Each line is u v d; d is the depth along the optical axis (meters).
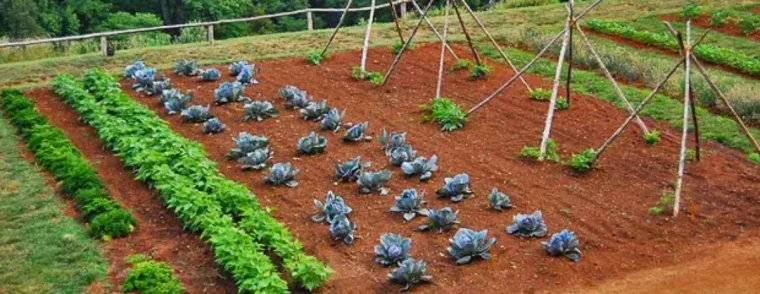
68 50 23.94
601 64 15.27
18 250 11.24
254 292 9.52
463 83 18.33
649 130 15.13
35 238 11.55
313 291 10.02
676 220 11.59
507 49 21.11
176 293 9.89
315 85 18.42
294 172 13.31
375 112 16.58
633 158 13.82
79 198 12.62
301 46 21.88
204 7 37.09
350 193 12.88
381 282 10.23
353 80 18.72
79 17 37.22
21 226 11.96
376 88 18.12
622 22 24.11
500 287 10.03
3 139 15.49
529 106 16.59
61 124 16.31
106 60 20.92
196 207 11.58
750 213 11.77
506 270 10.41
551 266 10.46
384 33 23.08
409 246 10.70
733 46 21.69
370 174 12.81
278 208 12.40
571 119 15.80
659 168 13.38
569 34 14.97
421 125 15.76
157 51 21.73
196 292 10.11
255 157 13.84
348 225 11.21
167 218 12.12
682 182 12.80
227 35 37.56
